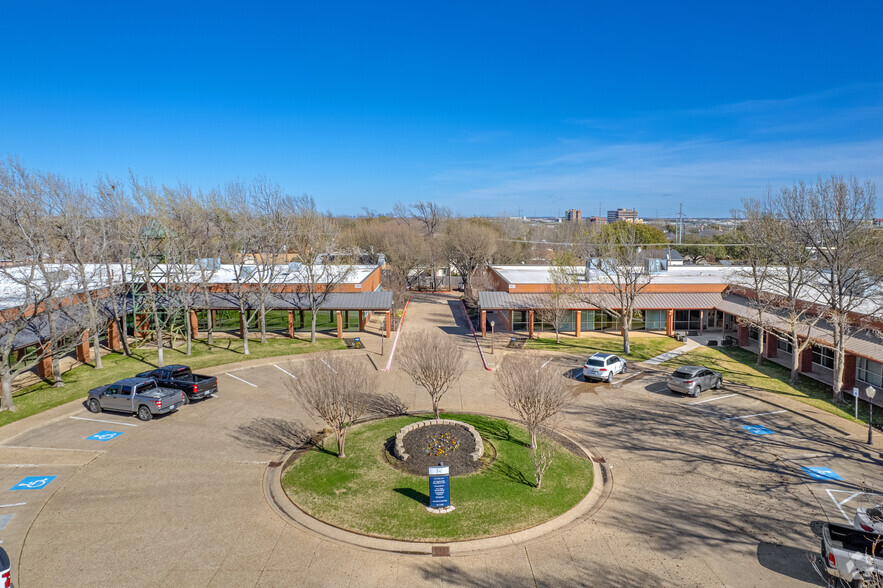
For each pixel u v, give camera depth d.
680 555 15.28
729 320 47.38
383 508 17.45
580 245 55.47
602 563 14.91
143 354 38.09
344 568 14.55
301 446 22.45
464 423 23.91
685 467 21.02
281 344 41.81
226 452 21.84
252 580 13.96
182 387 27.69
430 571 14.50
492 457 21.19
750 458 21.80
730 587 13.88
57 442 22.59
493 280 59.56
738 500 18.42
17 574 13.95
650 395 30.02
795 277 32.25
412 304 64.69
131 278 39.91
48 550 15.03
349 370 21.48
